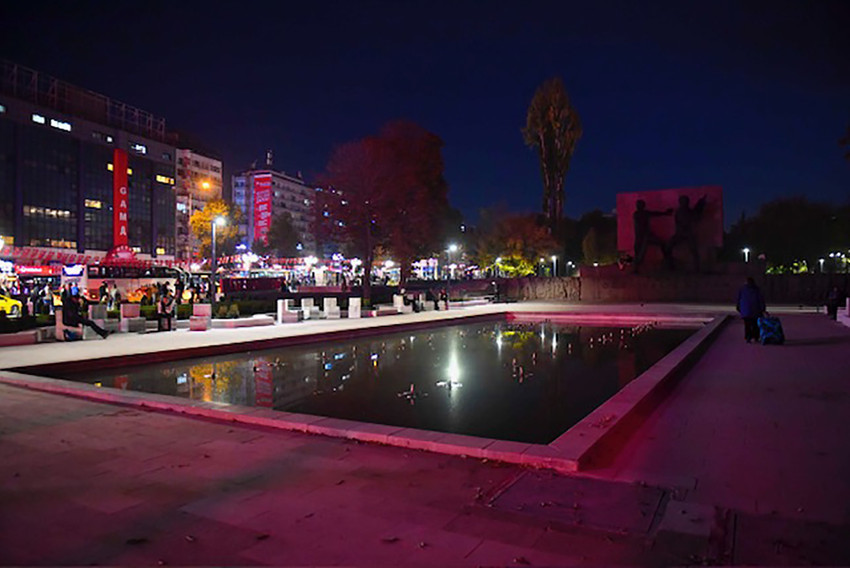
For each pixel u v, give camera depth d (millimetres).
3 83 80375
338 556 3676
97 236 92562
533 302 43656
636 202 44094
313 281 66312
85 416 7680
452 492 4789
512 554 3676
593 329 23766
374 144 34094
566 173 55312
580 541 3844
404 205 34781
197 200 116312
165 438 6562
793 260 58344
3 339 16141
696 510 4285
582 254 79625
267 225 136375
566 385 11273
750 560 3520
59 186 86750
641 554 3646
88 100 92750
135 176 99688
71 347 15680
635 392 8203
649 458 5668
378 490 4852
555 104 54344
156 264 45969
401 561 3596
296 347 17672
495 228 55750
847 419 7125
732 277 40625
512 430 7980
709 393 8891
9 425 7188
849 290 38344
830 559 3518
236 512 4406
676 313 27000
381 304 38156
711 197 42156
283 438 6543
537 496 4660
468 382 11633
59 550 3793
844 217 56062
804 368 11125
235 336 18641
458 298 41219
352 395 10367
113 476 5266
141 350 14812
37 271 49156
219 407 7773
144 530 4098
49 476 5273
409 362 14445
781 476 5059
